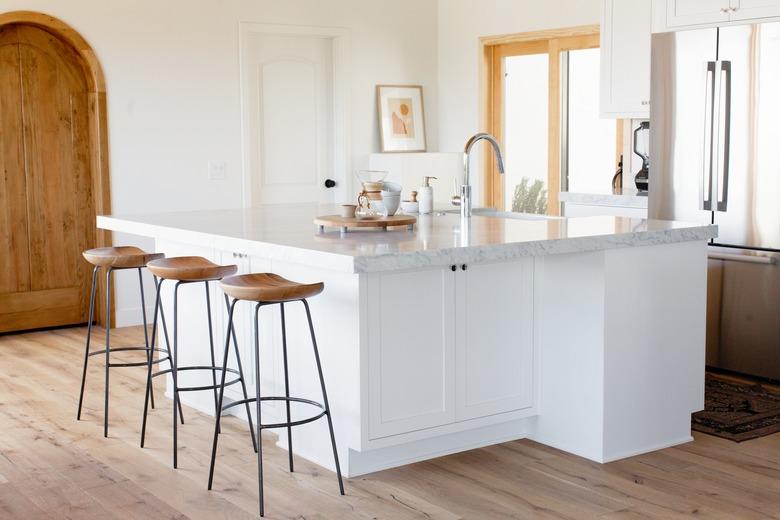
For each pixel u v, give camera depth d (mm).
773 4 5059
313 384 3887
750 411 4656
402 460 3896
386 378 3668
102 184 6711
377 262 3281
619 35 6309
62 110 6637
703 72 5285
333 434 3572
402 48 8109
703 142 5316
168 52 6926
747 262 5188
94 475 3814
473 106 8023
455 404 3873
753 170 5117
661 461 3941
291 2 7480
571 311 3975
